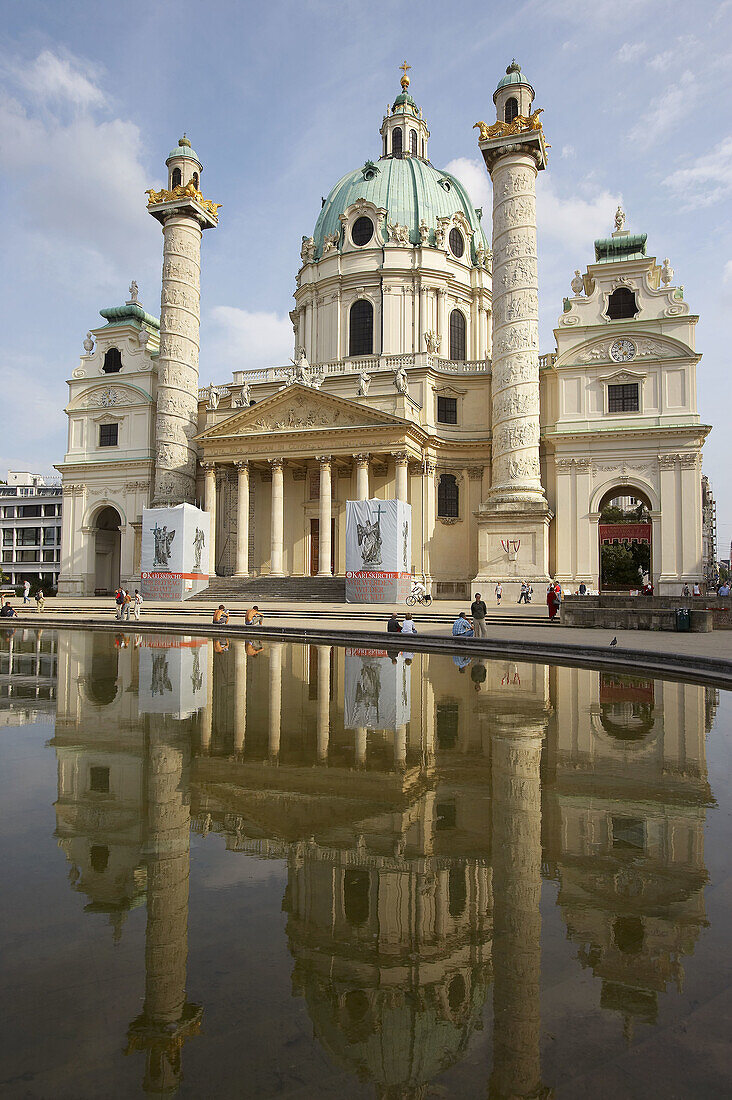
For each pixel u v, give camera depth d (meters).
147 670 16.95
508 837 6.03
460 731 10.22
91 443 61.00
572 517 47.53
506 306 43.44
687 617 27.77
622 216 49.78
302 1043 3.30
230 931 4.34
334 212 62.47
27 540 102.31
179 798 7.05
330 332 58.84
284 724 10.70
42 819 6.39
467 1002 3.61
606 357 47.72
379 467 52.41
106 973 3.87
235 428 51.91
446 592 52.16
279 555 50.00
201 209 53.47
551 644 21.06
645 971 3.94
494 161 44.31
